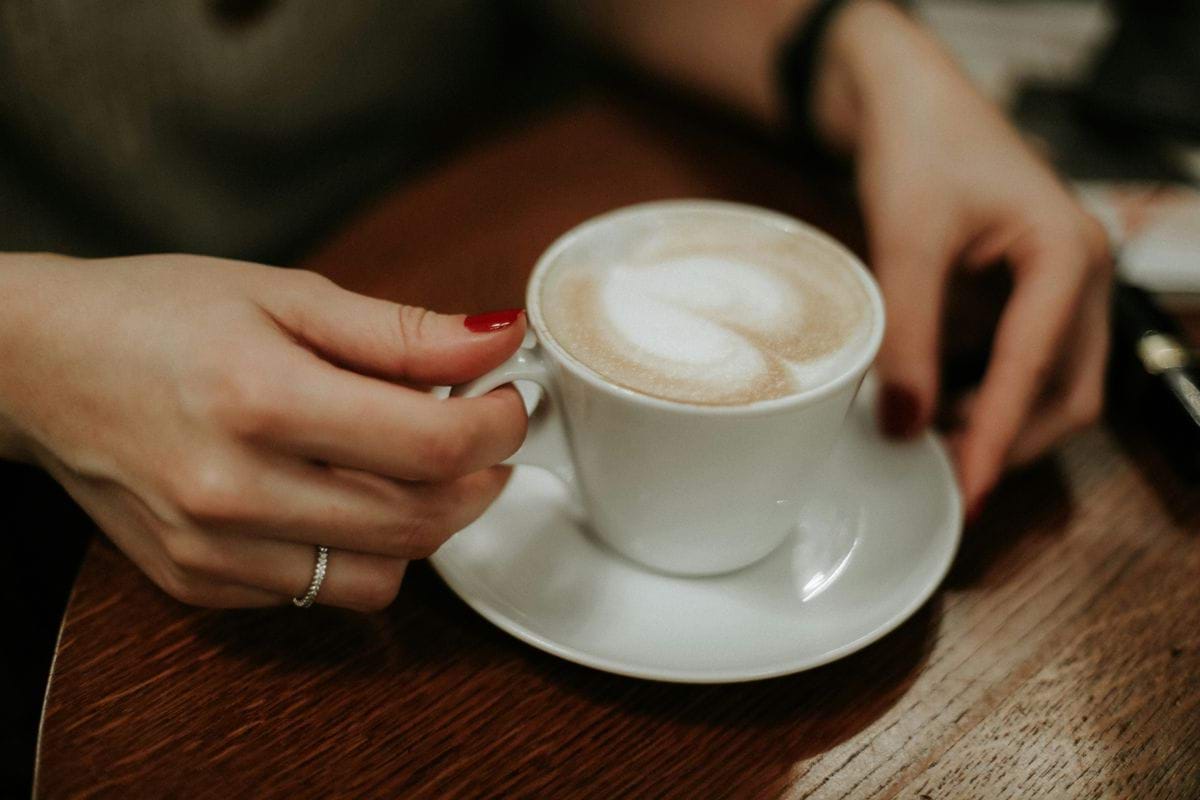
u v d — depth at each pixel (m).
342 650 0.36
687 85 0.59
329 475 0.34
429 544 0.36
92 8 0.52
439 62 0.70
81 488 0.36
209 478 0.33
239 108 0.58
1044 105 0.62
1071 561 0.39
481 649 0.37
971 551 0.40
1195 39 0.62
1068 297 0.42
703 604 0.37
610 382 0.35
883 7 0.53
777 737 0.35
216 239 0.60
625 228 0.41
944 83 0.48
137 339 0.34
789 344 0.38
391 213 0.50
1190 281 0.48
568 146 0.54
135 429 0.34
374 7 0.63
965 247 0.45
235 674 0.36
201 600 0.36
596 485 0.38
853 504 0.40
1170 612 0.38
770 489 0.36
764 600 0.38
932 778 0.34
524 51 0.81
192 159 0.58
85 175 0.55
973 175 0.45
